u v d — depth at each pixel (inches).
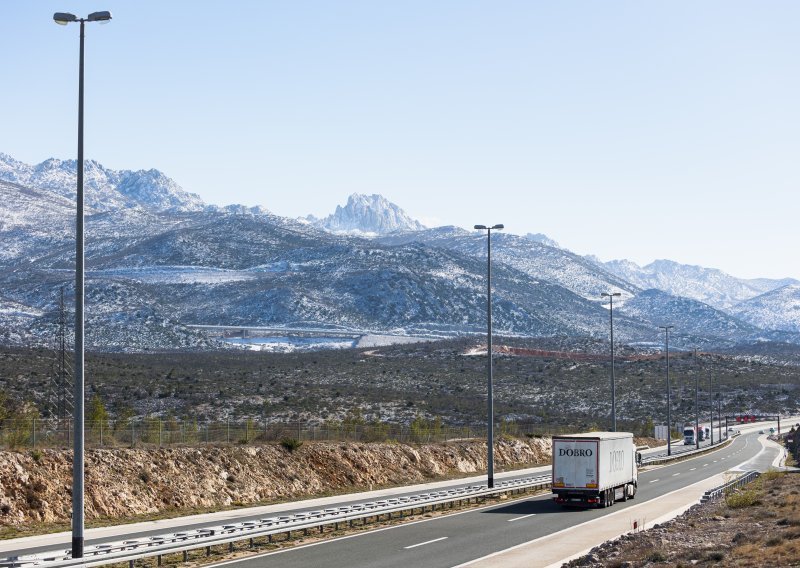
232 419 4318.4
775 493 2111.2
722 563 1076.5
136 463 1947.6
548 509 1953.7
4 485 1646.2
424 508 1904.5
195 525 1641.2
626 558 1167.0
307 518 1563.7
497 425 4340.6
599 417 6131.9
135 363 6643.7
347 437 2888.8
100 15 1229.7
